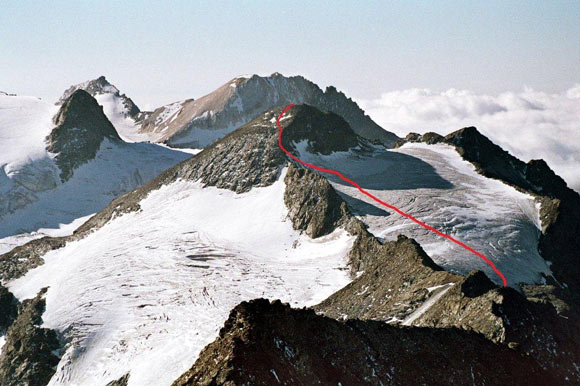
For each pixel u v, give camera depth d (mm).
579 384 61344
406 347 54406
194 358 84062
